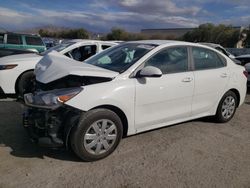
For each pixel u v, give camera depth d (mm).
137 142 4535
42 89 3904
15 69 6684
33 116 3854
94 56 5098
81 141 3658
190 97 4820
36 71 4324
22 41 14914
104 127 3838
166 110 4539
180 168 3762
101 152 3875
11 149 4078
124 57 4520
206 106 5172
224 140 4789
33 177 3389
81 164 3754
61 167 3650
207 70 5105
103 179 3420
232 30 49750
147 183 3379
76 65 4035
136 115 4180
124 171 3627
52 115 3615
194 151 4305
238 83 5621
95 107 3779
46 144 3619
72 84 3812
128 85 4008
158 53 4484
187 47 4895
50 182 3303
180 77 4617
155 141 4609
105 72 3951
